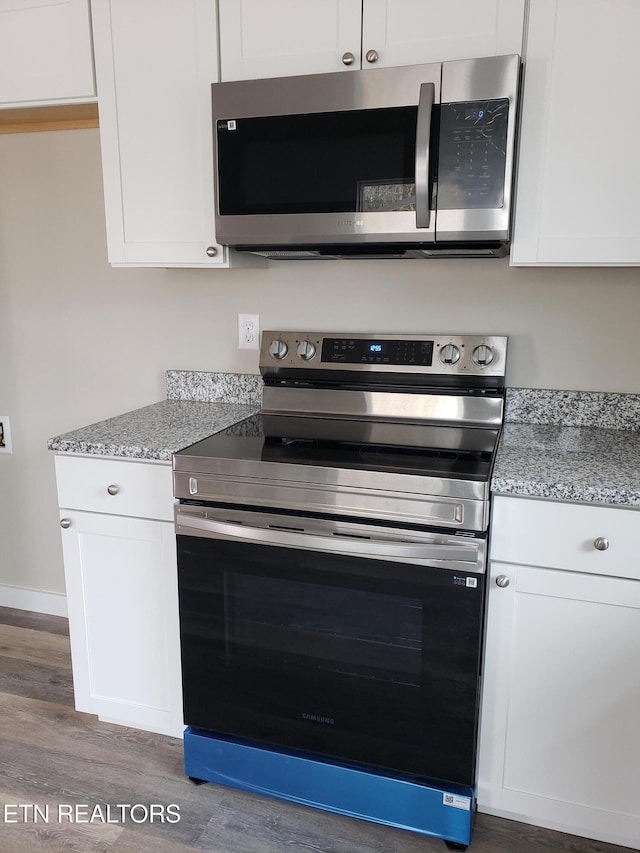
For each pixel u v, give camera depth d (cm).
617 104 154
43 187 239
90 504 187
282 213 175
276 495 162
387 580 157
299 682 171
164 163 191
